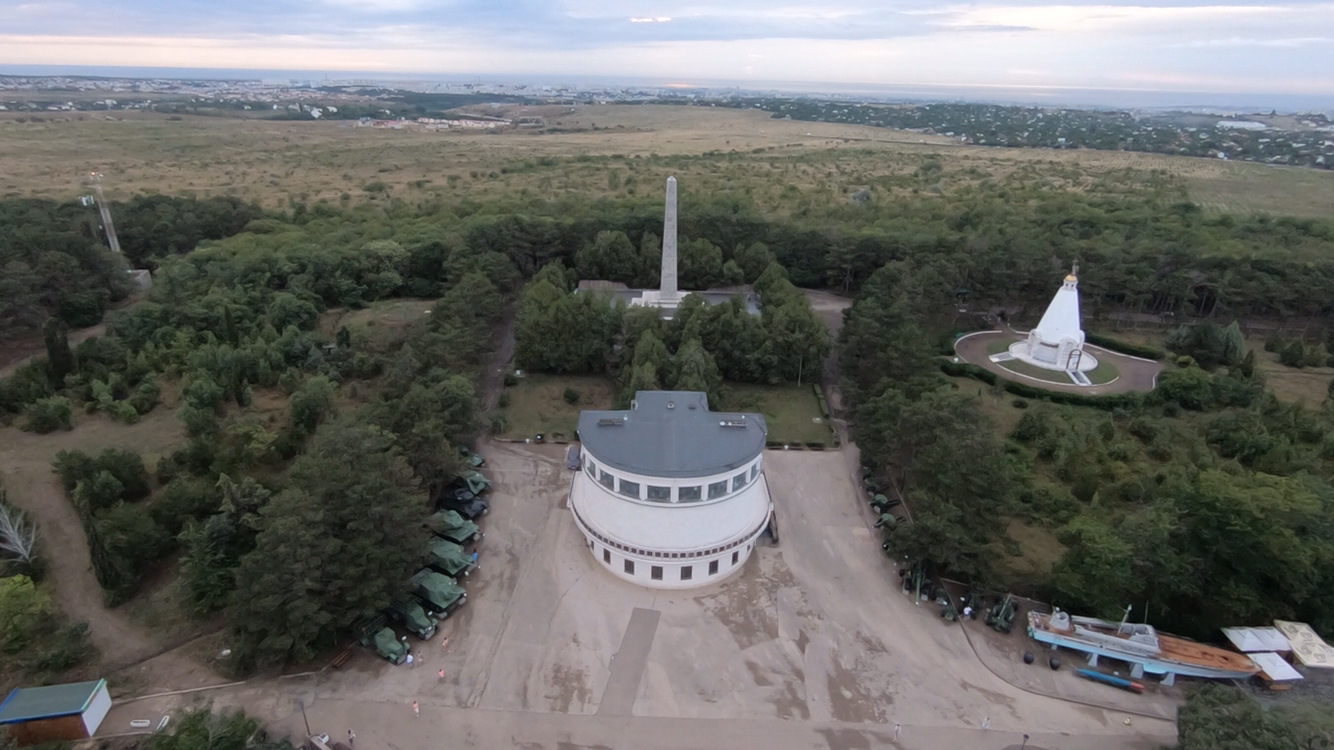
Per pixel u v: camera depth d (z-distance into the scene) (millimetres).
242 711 41281
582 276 125250
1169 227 142000
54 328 81812
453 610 54469
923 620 55000
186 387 81062
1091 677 50156
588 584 57844
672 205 102250
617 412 63938
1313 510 50344
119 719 44062
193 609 52531
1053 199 173250
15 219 122938
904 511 67500
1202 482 54062
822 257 128875
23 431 74438
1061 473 71812
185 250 134625
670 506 55812
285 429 74812
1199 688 45000
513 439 78875
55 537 59031
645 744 44438
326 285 113875
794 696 48125
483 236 124062
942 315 103500
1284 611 52500
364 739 43969
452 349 83500
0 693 45094
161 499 60156
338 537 50406
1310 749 37531
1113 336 109750
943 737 45500
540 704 46938
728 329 92500
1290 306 109750
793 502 69250
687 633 53188
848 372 87500
